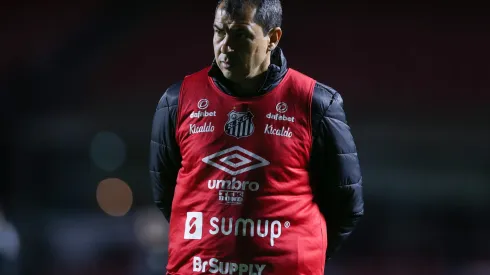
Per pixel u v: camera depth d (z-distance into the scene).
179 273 11.10
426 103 89.38
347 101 90.19
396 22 94.44
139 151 94.44
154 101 92.50
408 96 90.00
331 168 11.36
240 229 10.77
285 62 11.34
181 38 96.00
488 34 92.50
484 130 87.94
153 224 48.91
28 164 79.31
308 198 11.20
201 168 10.99
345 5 95.44
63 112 88.06
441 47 92.31
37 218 60.91
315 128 11.10
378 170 88.50
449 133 88.38
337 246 12.20
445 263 75.06
